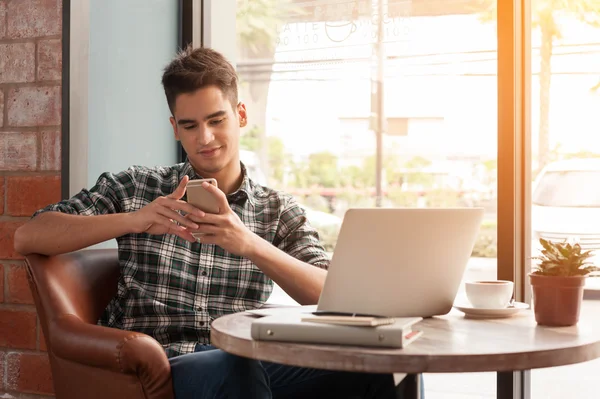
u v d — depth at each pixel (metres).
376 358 1.01
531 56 2.11
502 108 2.06
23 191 2.14
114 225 1.59
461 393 2.21
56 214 1.68
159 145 2.43
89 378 1.47
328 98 2.32
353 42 2.29
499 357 1.03
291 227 1.87
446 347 1.07
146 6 2.37
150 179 1.86
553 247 1.33
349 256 1.23
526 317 1.39
